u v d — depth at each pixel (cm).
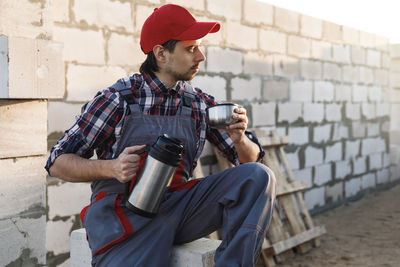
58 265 371
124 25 407
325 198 691
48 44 246
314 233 522
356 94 770
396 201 767
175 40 187
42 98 249
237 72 525
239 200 175
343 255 500
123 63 409
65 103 369
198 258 186
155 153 174
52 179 365
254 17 546
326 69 684
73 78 373
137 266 176
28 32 252
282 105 595
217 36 498
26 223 256
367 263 473
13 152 247
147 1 424
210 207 185
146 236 182
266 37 565
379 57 845
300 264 473
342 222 633
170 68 191
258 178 174
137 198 176
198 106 203
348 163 752
